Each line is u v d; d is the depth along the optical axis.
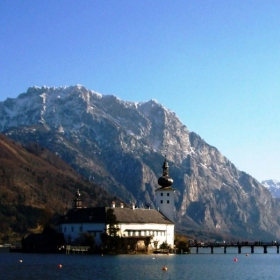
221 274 199.88
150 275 187.62
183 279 179.25
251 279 184.12
